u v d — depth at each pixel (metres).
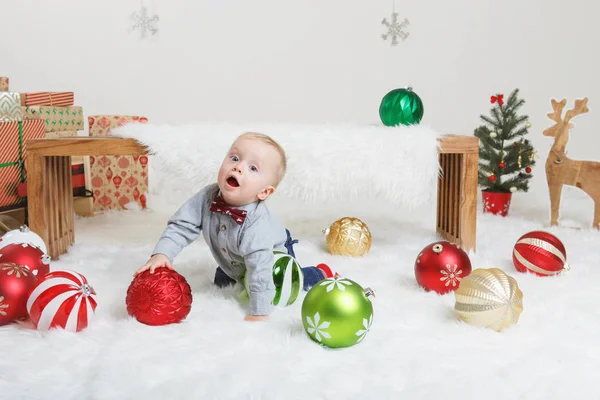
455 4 3.17
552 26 3.17
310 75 3.24
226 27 3.19
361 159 1.63
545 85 3.22
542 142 3.25
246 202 1.23
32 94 2.17
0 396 0.86
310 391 0.88
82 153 1.62
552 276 1.53
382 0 3.18
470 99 3.24
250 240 1.21
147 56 3.17
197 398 0.86
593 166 2.15
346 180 1.65
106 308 1.24
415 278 1.49
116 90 3.18
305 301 1.08
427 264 1.38
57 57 3.12
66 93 2.35
